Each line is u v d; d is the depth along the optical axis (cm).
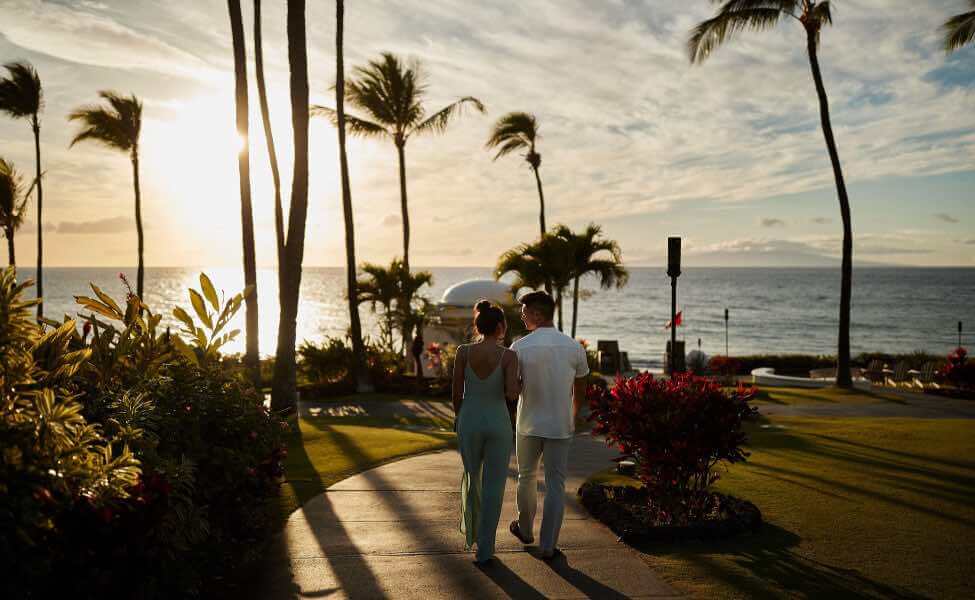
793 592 408
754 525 529
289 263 1145
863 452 920
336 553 470
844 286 2169
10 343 296
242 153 1427
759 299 14825
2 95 2667
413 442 968
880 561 465
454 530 523
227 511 462
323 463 802
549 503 462
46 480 280
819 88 2111
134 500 307
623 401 557
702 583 421
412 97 2395
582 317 10331
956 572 445
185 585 368
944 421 1325
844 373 2181
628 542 493
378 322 2333
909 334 7494
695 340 6956
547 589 406
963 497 650
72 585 298
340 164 1934
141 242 2969
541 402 467
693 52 2078
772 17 1980
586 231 2336
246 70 1381
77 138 2822
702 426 535
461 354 468
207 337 574
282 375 1131
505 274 2348
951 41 1934
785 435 1096
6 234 2011
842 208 2156
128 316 505
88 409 381
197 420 452
